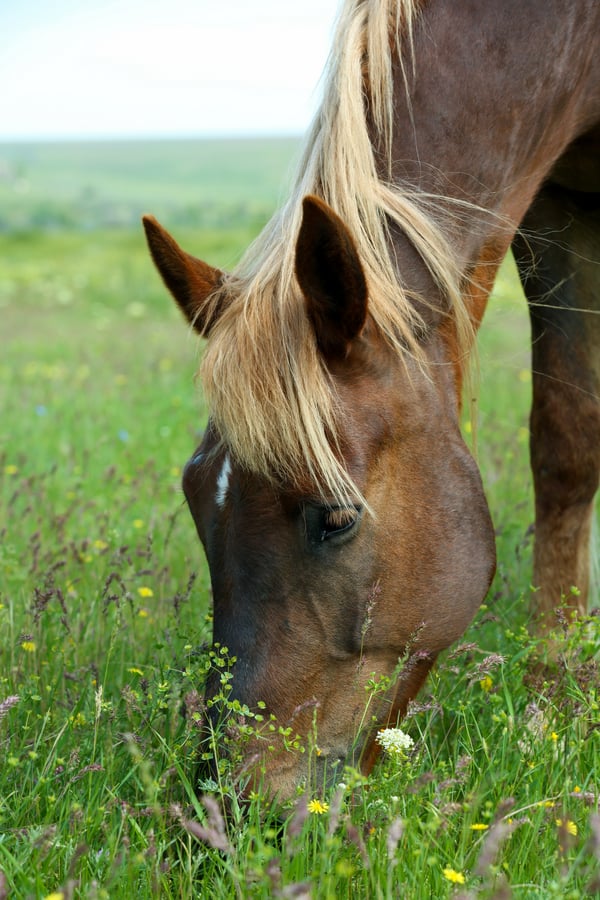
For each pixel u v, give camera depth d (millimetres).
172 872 4023
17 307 26797
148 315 25141
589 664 4895
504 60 4902
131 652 5898
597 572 6363
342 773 4211
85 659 5824
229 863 3676
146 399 13281
